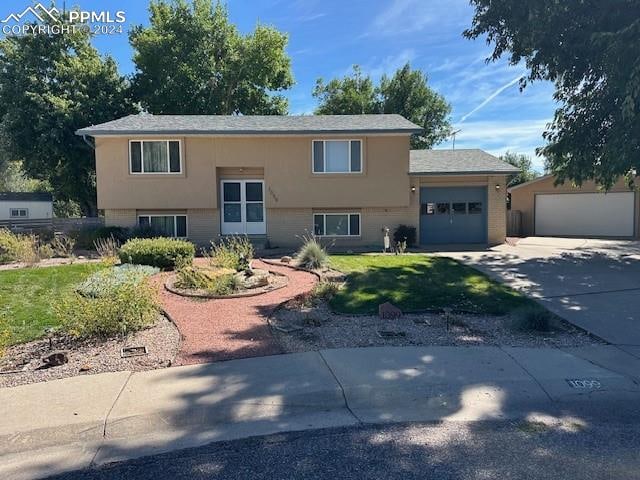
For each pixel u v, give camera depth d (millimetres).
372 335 6586
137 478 3324
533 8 11188
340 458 3561
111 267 11039
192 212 17938
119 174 17328
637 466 3414
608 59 10688
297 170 17828
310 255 12609
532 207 25109
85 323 6289
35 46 26172
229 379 4988
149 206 17500
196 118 19062
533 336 6609
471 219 19312
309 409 4465
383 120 18844
